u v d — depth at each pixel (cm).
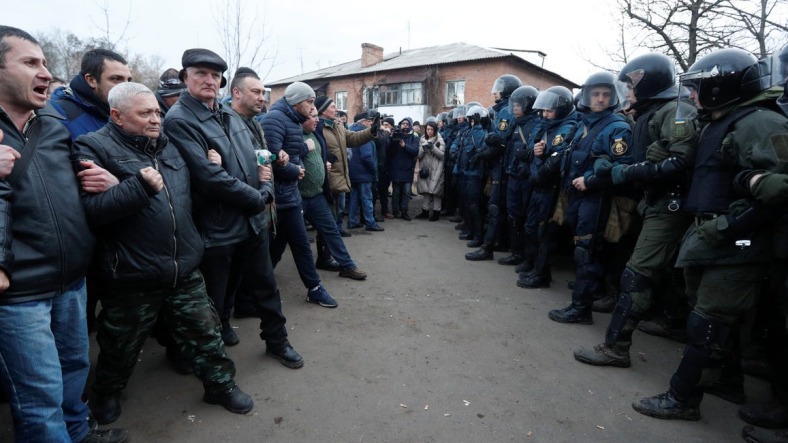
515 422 224
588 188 322
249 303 340
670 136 242
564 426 222
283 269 462
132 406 228
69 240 164
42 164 160
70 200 166
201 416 221
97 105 227
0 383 160
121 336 201
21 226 153
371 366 274
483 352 296
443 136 793
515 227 480
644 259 266
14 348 153
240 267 269
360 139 521
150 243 192
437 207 748
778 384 233
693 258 219
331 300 363
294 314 347
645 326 334
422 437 211
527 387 256
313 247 556
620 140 307
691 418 228
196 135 219
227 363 224
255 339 305
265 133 307
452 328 331
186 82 227
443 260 512
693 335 221
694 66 221
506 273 466
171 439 204
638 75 281
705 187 218
